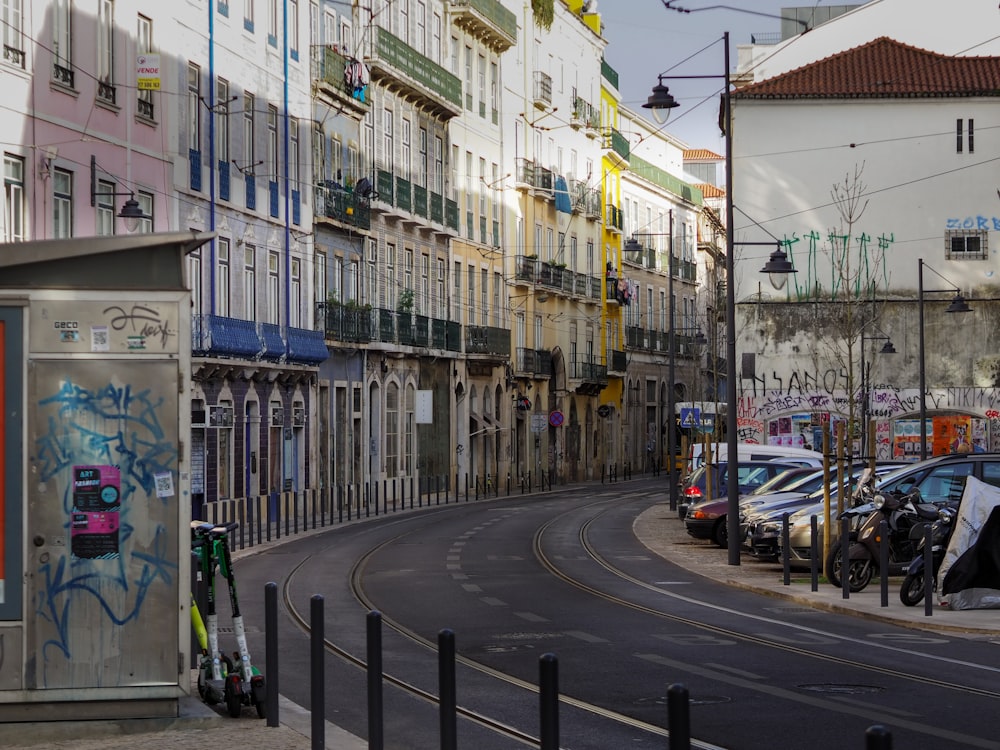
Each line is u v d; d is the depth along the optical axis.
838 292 63.78
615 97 94.44
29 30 32.66
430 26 64.31
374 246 58.28
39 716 11.88
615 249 91.50
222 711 12.72
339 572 27.83
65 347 11.91
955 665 15.73
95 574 11.90
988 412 62.88
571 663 16.00
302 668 16.02
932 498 25.02
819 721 12.38
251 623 20.17
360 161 56.97
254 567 29.02
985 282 63.34
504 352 70.75
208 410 42.66
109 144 36.66
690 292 108.19
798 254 64.06
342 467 54.88
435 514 49.72
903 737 11.66
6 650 11.82
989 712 12.80
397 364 60.16
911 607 21.38
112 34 36.97
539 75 78.75
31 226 32.62
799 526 27.58
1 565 11.84
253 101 47.25
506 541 36.34
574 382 82.44
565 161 83.44
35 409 11.88
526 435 75.44
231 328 44.22
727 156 31.53
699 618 20.48
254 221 47.12
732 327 30.59
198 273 42.53
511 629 19.17
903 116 63.75
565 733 12.05
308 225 51.81
